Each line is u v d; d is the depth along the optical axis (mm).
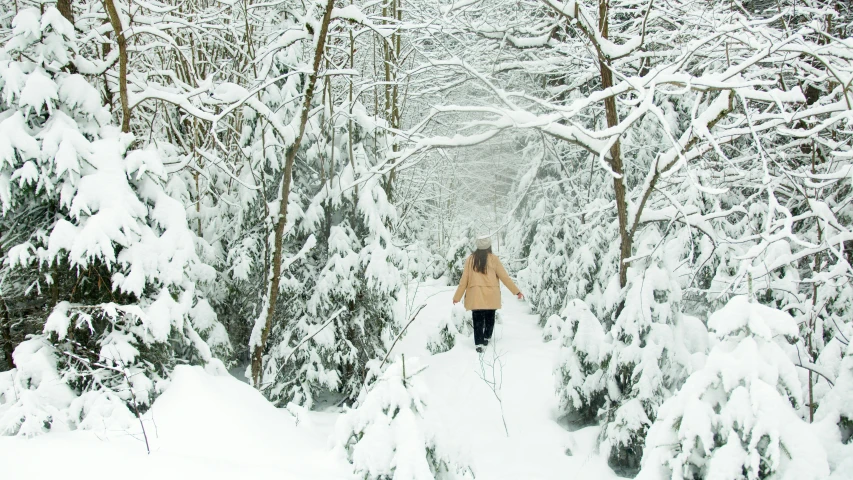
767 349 1981
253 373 4293
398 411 2402
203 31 4938
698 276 4660
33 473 2225
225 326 5152
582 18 4559
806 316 3348
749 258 2955
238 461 2518
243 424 2793
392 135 5371
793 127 4617
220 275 5004
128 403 3039
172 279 3342
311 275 5094
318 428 3885
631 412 3328
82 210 3148
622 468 3367
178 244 3422
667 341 3389
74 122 3244
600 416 3896
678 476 1979
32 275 3434
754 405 1855
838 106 3307
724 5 5414
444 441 2469
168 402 2896
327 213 5098
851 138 4074
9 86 3008
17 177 3076
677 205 3539
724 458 1857
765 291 3846
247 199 4793
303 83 5016
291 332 4902
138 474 2256
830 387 2588
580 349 3975
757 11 6074
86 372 3107
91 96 3363
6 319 3998
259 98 4785
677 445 2078
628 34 5988
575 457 3660
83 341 3393
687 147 3705
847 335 3117
